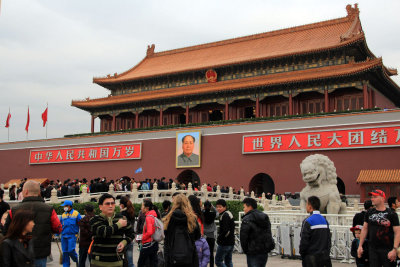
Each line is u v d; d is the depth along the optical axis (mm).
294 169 53281
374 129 49000
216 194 44531
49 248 12875
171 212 12781
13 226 9789
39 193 13164
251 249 14156
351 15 67000
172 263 12492
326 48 58562
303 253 12797
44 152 73750
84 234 17203
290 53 61125
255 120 58906
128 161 66000
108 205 11688
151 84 74688
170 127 65062
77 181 44781
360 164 49312
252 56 66750
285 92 60375
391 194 45000
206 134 60500
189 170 62312
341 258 22344
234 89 62375
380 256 12930
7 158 77250
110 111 75062
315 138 52250
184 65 73625
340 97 59750
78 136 72875
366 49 59375
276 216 25797
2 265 9430
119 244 11602
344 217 23922
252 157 56406
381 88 62438
